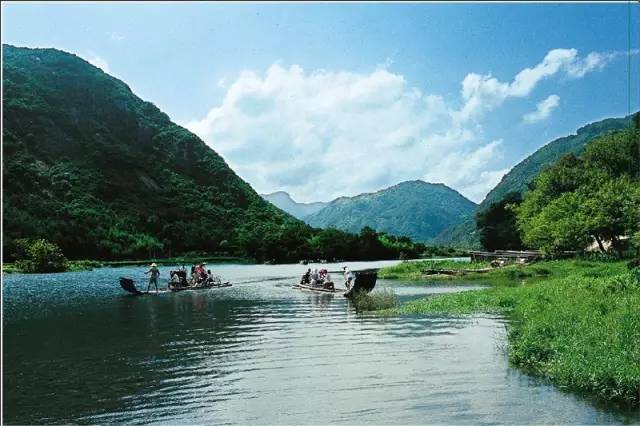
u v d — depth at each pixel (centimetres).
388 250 14100
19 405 1255
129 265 13088
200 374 1493
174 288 4772
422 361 1549
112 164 19950
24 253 11112
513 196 11506
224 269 10375
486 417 1077
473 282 4541
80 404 1255
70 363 1683
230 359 1675
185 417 1149
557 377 1295
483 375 1370
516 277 4731
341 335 2025
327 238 13925
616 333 1373
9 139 18250
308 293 4150
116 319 2772
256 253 14575
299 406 1192
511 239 11138
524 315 2188
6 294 4750
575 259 5394
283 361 1616
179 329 2352
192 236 17238
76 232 14200
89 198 17625
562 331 1580
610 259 4981
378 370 1463
